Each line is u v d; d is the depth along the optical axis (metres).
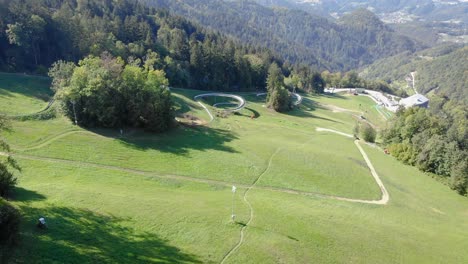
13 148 64.75
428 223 59.94
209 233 41.78
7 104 85.62
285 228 45.97
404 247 47.34
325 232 46.88
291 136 105.38
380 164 88.81
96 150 70.19
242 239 41.41
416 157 90.00
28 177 54.56
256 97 168.88
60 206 42.38
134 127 85.44
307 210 54.66
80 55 133.88
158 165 68.25
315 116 151.62
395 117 107.94
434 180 83.62
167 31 198.62
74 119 80.31
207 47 174.62
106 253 34.38
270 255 39.09
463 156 80.19
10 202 40.62
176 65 157.00
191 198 53.53
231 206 51.16
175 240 39.31
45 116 82.19
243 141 91.19
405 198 70.56
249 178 68.50
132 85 84.56
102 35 139.38
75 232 36.94
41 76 111.38
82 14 165.12
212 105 135.00
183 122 100.44
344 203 62.91
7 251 30.59
